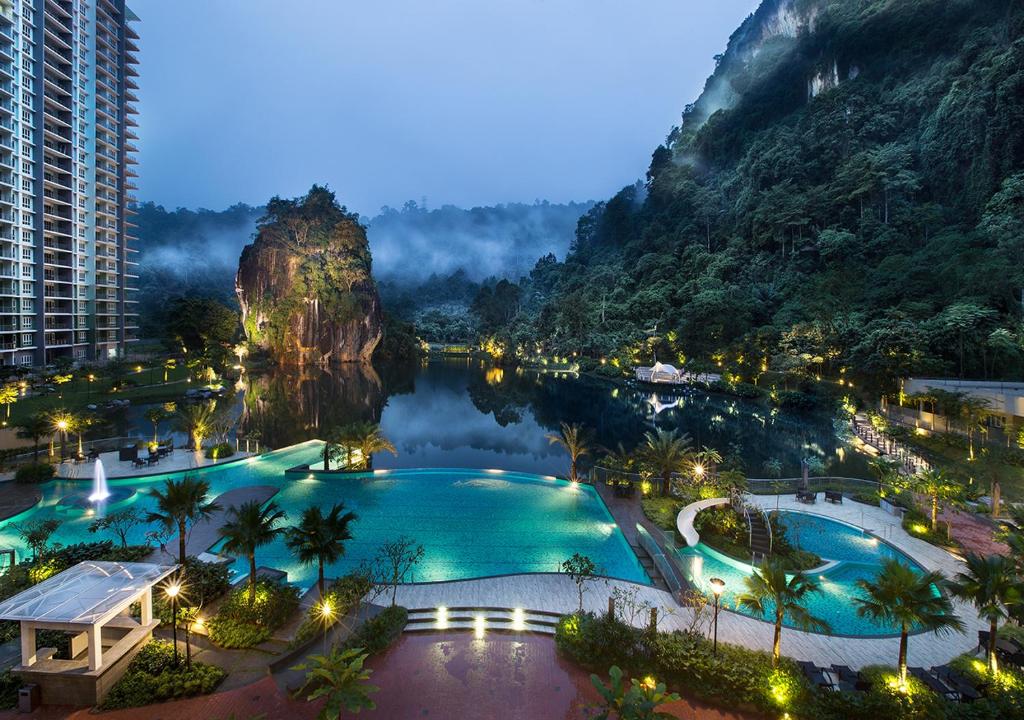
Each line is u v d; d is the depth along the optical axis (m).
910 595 14.23
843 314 77.12
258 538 18.23
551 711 14.29
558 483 37.41
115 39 102.75
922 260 80.38
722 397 83.44
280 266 127.12
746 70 185.25
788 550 24.77
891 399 59.62
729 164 171.12
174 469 37.34
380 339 148.62
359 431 39.69
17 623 17.00
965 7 114.19
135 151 109.50
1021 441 38.91
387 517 30.44
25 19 79.38
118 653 15.13
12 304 77.25
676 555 24.03
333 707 12.34
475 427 64.44
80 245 92.12
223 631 17.08
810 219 114.00
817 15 162.00
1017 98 83.69
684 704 14.68
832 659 16.83
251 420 61.66
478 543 26.88
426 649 17.11
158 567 16.95
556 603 20.08
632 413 73.56
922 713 13.30
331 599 18.47
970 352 59.34
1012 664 15.81
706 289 114.94
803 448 51.66
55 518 28.36
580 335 140.62
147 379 79.88
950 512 29.39
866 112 118.06
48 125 86.12
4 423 41.75
